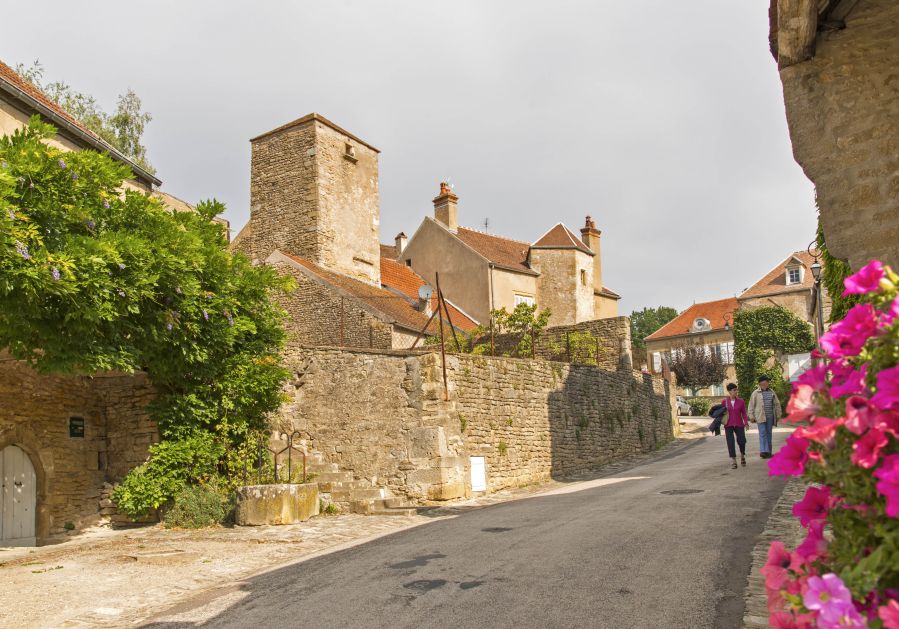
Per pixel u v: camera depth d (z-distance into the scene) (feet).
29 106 49.75
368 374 50.21
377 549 30.99
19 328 34.78
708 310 203.00
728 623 17.31
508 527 33.12
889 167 23.15
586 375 68.85
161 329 41.57
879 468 8.29
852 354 9.12
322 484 49.55
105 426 49.49
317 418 50.96
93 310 35.01
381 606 20.93
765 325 154.71
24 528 43.06
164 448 45.27
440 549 29.04
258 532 39.55
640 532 28.71
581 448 65.82
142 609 23.72
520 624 18.25
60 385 46.34
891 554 8.09
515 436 55.72
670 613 18.34
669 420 96.53
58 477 45.24
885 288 9.21
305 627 19.60
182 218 47.14
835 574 8.45
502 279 107.14
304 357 52.19
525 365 58.80
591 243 129.80
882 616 7.36
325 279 77.92
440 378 48.47
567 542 27.81
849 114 23.88
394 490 47.96
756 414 49.26
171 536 39.63
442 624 18.74
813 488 9.61
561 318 111.75
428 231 113.29
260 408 48.83
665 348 199.93
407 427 48.44
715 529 28.27
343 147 90.63
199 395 47.19
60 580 28.45
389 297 85.76
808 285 158.30
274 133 90.07
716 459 59.88
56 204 35.04
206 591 25.79
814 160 24.23
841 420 8.48
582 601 19.83
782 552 9.58
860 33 24.00
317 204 85.87
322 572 26.94
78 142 55.52
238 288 47.98
